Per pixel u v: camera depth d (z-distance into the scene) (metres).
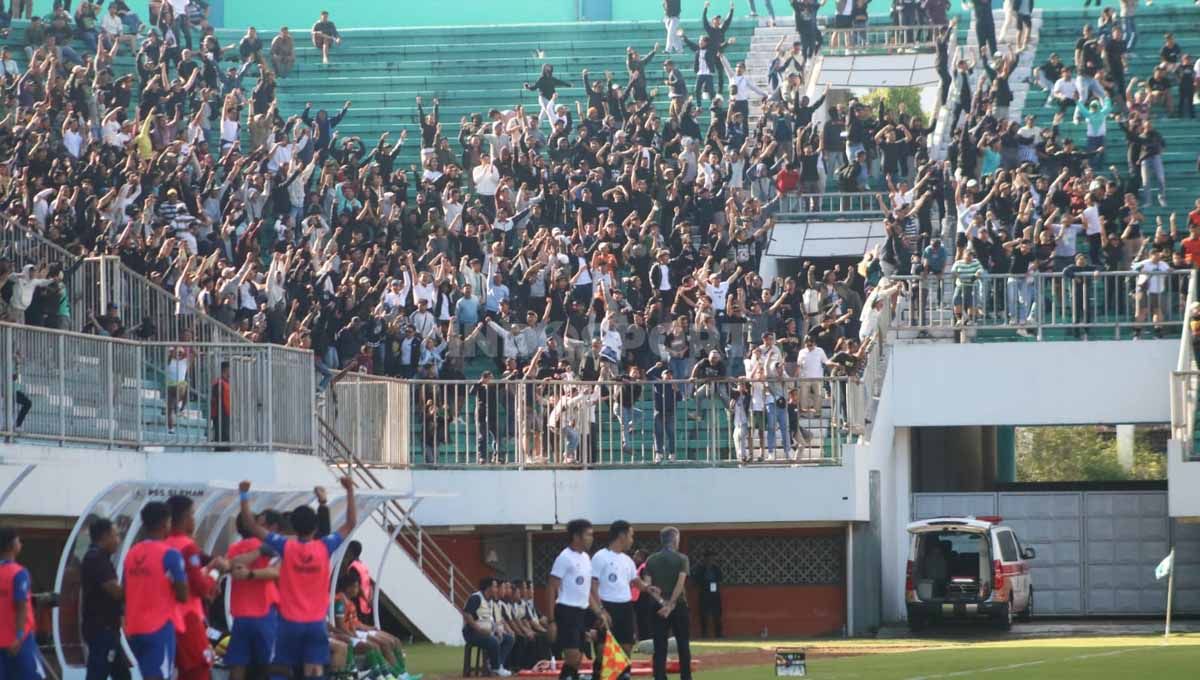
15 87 99.62
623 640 42.44
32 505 50.94
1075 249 84.00
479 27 124.75
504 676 55.16
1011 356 80.50
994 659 56.50
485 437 73.69
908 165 98.69
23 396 50.97
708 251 87.25
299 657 35.59
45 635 42.72
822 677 49.59
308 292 80.75
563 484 74.06
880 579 76.38
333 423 66.62
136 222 80.00
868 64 114.25
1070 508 84.75
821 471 73.81
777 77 109.12
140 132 93.88
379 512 68.94
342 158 101.19
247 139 108.75
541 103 110.56
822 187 98.44
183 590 34.28
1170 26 117.19
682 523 74.12
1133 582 84.12
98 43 107.19
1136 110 102.75
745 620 77.00
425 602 68.12
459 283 86.31
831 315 80.62
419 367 78.25
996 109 100.12
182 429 57.53
